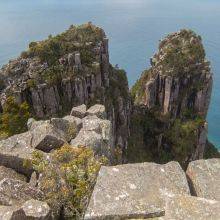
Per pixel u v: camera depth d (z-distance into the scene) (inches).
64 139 971.3
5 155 845.8
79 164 699.4
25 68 4650.6
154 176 586.2
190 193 579.8
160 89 6599.4
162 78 6535.4
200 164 625.3
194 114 6643.7
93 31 5236.2
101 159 767.1
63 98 4739.2
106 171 588.4
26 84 4463.6
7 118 4183.1
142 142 6245.1
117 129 5477.4
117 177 577.3
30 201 623.8
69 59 4778.5
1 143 901.8
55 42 4913.9
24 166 829.2
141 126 6525.6
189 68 6510.8
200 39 6934.1
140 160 5757.9
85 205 640.4
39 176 762.8
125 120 5629.9
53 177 699.4
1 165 850.1
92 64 4928.6
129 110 5984.3
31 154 854.5
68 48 4872.0
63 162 745.6
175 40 6904.5
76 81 4694.9
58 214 647.8
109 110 4990.2
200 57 6683.1
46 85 4510.3
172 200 506.9
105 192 546.0
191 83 6619.1
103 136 1016.2
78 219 628.4
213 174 604.7
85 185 655.1
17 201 661.3
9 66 4677.7
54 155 751.1
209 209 490.0
